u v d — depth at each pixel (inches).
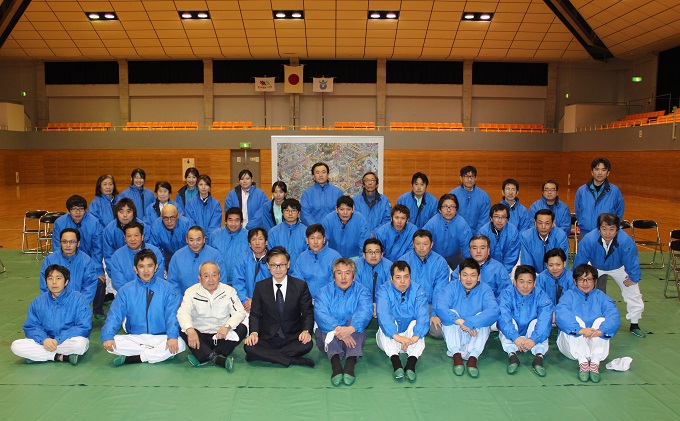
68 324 195.5
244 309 208.2
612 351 207.2
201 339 195.3
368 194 286.5
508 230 247.4
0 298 275.0
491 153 1042.7
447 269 227.6
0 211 625.0
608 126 967.6
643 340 219.6
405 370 183.3
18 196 800.9
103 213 304.0
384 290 199.0
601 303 197.8
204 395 167.5
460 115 1098.1
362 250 241.4
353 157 362.9
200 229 225.1
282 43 989.8
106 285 262.7
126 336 193.6
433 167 1041.5
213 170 1035.3
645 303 271.6
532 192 930.1
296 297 197.8
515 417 154.9
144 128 1059.3
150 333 197.5
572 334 190.2
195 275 227.5
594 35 940.6
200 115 1096.2
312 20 921.5
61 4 887.1
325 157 361.7
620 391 171.9
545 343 195.3
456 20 921.5
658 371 187.8
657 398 167.0
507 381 179.8
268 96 1087.6
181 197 336.2
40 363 192.5
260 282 199.3
